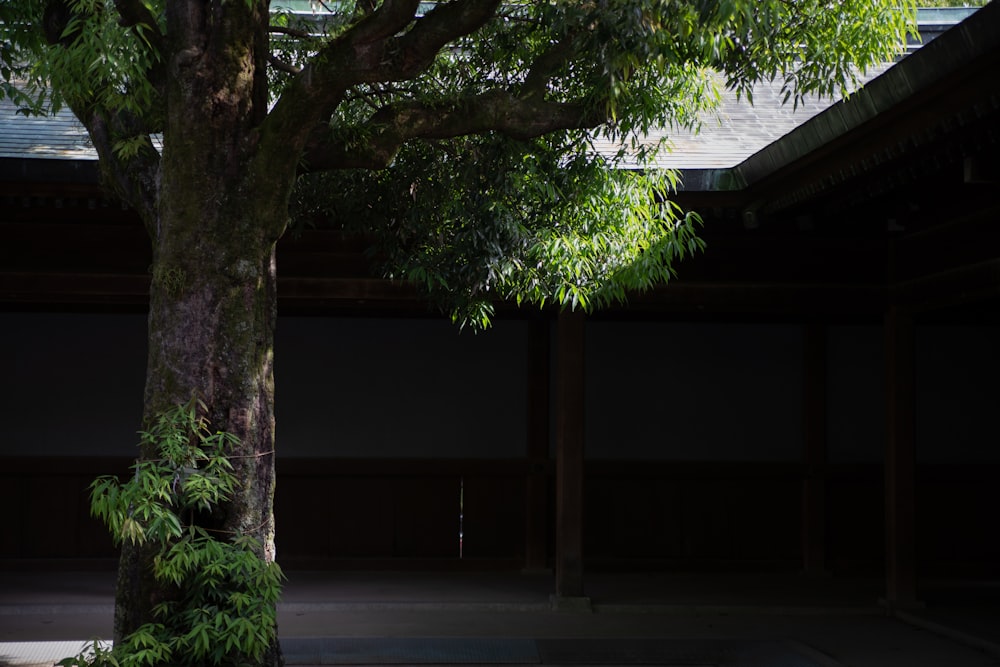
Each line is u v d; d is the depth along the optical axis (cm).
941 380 1052
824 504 1045
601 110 523
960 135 545
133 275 821
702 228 848
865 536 1045
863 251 855
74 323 1019
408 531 1038
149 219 509
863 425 1057
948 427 1050
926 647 748
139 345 1025
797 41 506
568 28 491
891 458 863
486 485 1045
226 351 477
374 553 1034
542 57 532
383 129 522
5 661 674
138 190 512
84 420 1014
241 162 482
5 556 998
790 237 852
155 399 475
